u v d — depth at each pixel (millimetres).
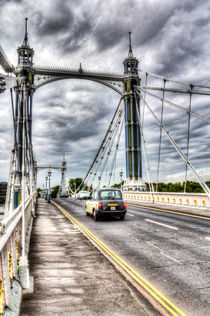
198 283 4621
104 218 14086
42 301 3941
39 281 4793
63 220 13672
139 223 11703
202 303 3879
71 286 4566
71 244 7832
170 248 7043
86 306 3797
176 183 76000
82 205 25578
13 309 3143
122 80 55594
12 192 6668
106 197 13188
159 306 3805
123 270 5418
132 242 7949
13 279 4074
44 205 26312
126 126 51438
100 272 5305
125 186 49250
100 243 7926
